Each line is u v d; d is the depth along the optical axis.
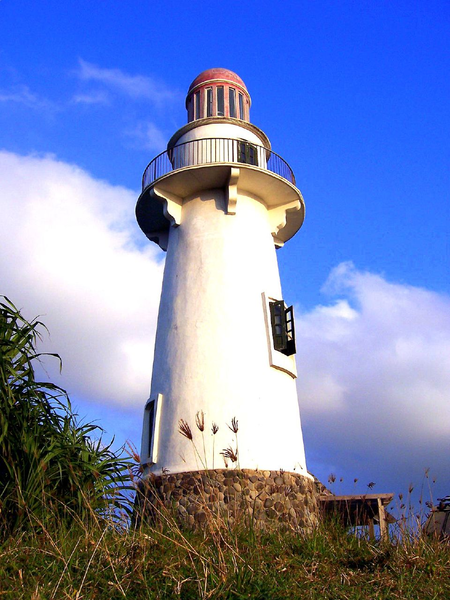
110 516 9.95
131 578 8.20
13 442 9.46
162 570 8.38
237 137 20.55
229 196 18.92
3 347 9.88
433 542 10.44
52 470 9.73
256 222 19.62
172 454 16.50
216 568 8.32
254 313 18.17
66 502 9.82
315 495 16.94
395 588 8.92
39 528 9.09
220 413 16.59
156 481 16.23
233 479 15.63
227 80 21.75
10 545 8.66
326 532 11.18
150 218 20.94
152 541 9.24
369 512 15.82
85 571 8.14
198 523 14.45
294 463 16.81
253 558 9.13
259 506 15.46
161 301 19.38
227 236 18.94
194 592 7.95
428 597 8.71
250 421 16.56
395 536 10.71
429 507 10.81
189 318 18.08
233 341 17.53
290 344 18.23
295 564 9.45
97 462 10.75
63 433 10.45
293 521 15.56
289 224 21.42
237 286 18.31
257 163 20.06
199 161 19.78
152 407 17.94
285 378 18.00
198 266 18.70
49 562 8.42
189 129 20.98
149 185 19.69
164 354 18.19
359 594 8.59
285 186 19.70
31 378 9.93
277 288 19.25
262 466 16.05
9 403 9.34
